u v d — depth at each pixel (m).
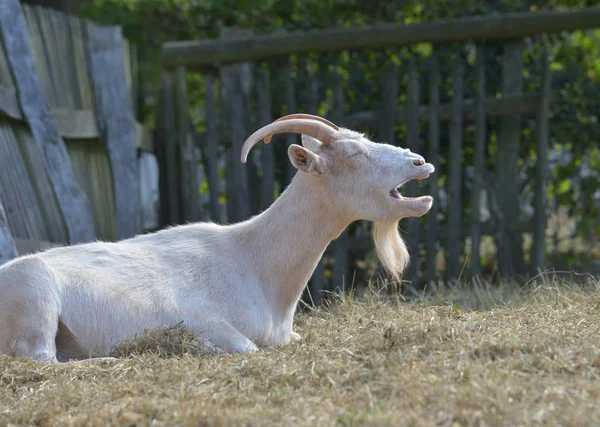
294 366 5.01
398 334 5.30
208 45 11.14
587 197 11.74
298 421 4.13
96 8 15.77
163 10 13.33
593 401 4.08
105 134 10.65
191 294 6.42
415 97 10.84
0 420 4.59
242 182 11.12
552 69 12.05
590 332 5.37
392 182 6.46
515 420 3.93
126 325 6.20
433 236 10.70
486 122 11.23
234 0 12.50
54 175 9.32
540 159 10.82
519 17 10.62
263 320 6.58
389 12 12.07
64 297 6.12
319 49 11.01
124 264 6.46
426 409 4.17
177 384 4.91
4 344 5.96
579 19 10.59
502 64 11.00
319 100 11.34
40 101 9.26
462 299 8.02
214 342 6.25
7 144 8.80
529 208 13.80
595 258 11.85
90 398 4.81
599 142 11.55
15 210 8.67
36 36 9.78
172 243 6.76
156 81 14.61
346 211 6.59
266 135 6.29
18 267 6.05
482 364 4.73
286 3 12.32
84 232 9.52
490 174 11.27
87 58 10.65
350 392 4.57
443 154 11.44
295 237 6.66
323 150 6.57
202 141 11.65
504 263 10.91
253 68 11.29
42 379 5.31
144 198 12.78
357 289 10.58
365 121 11.09
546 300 6.96
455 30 10.70
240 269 6.64
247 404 4.54
